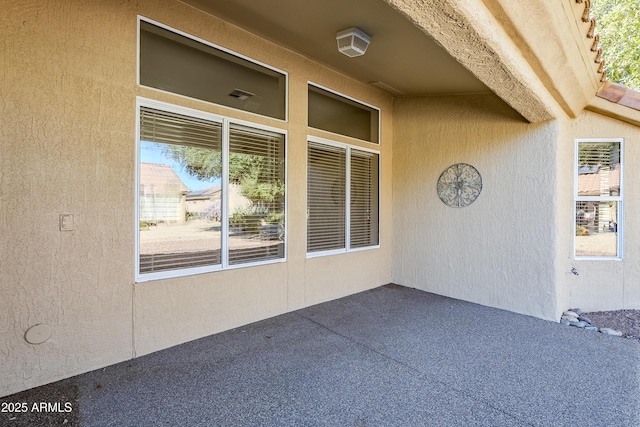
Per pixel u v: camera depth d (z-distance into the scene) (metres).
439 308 4.30
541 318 4.00
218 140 3.38
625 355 3.01
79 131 2.49
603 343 3.27
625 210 4.48
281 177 3.95
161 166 2.98
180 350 2.97
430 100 5.07
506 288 4.30
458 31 2.24
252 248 3.68
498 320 3.90
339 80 4.54
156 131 2.94
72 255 2.48
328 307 4.27
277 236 3.94
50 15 2.36
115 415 2.08
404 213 5.37
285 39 3.63
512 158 4.29
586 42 3.26
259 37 3.63
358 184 5.00
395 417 2.09
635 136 4.41
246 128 3.61
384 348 3.09
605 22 9.42
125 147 2.72
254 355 2.91
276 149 3.91
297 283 4.13
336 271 4.63
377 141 5.25
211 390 2.37
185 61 3.13
